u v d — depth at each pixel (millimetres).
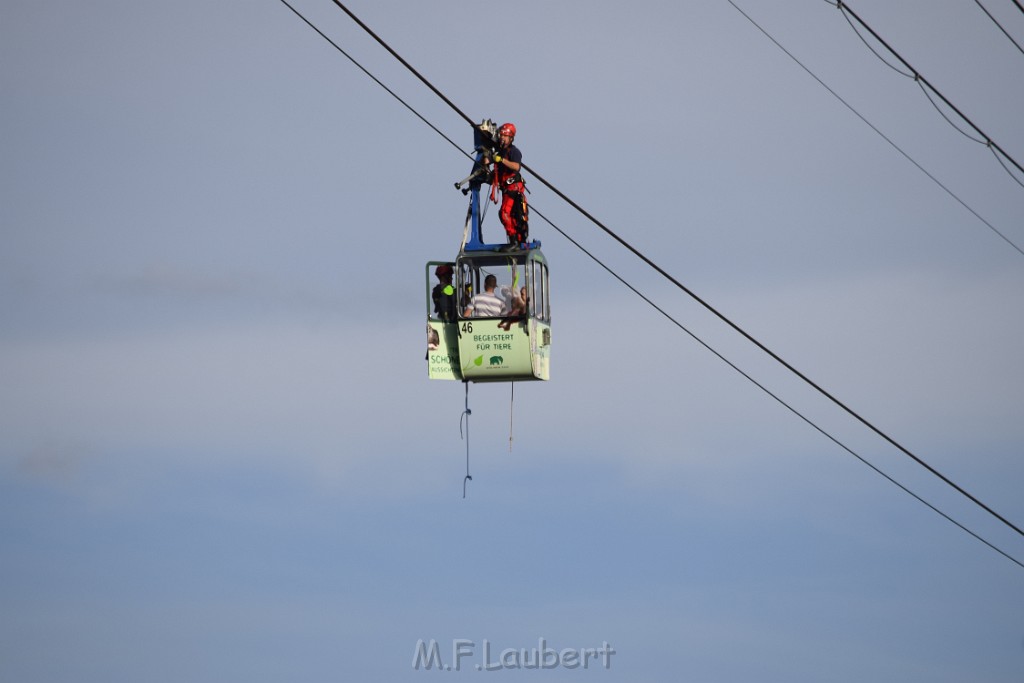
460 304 98375
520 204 99125
